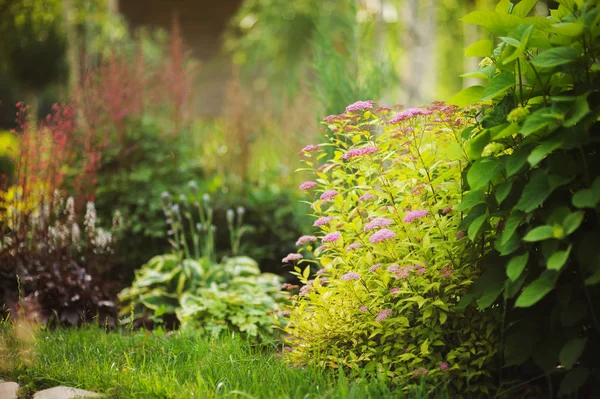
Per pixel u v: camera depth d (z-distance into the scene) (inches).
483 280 125.3
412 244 134.4
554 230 106.6
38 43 504.1
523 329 121.6
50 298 198.2
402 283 137.2
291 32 601.9
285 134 316.2
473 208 128.3
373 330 139.9
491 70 128.6
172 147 285.7
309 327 146.3
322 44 244.2
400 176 144.6
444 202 142.0
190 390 123.7
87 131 271.7
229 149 315.6
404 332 139.6
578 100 109.2
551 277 109.9
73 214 213.6
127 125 282.4
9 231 217.2
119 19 490.0
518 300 109.3
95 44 424.5
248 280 212.5
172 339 168.1
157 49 446.0
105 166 273.1
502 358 130.6
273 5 615.2
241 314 183.2
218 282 220.5
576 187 119.3
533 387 127.9
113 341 165.2
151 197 266.7
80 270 206.8
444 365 128.0
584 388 120.7
